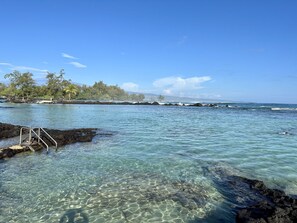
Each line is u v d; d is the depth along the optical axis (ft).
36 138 59.72
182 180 34.55
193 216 24.99
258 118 132.36
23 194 30.27
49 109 187.83
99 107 239.71
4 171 38.75
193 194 30.01
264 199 28.09
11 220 24.47
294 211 23.39
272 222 21.85
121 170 38.96
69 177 35.96
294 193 29.73
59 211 26.07
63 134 66.69
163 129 84.23
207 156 46.93
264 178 34.78
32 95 366.63
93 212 25.82
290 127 91.56
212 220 24.22
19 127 76.02
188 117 135.85
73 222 23.97
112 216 25.02
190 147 54.90
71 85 384.47
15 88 356.59
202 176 36.01
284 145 57.00
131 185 32.83
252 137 68.08
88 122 105.09
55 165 41.88
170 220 24.23
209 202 27.91
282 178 34.71
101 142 61.26
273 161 43.19
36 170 39.22
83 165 41.73
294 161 43.14
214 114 162.61
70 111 171.94
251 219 22.75
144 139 64.95
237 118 131.95
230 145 57.00
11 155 47.57
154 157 46.39
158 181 34.24
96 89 517.55
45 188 32.01
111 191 30.96
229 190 30.94
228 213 25.49
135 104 320.91
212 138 66.44
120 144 58.70
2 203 28.02
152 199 28.76
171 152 50.26
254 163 42.09
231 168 39.45
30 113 146.61
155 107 259.60
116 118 124.98
